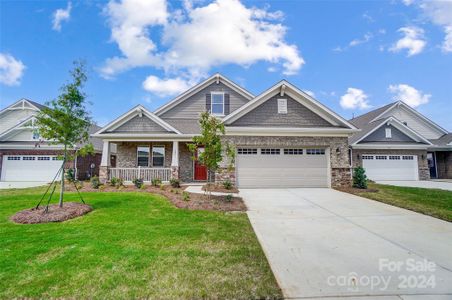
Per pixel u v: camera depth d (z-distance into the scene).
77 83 6.90
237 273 3.37
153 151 15.46
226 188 11.62
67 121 6.83
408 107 21.00
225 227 5.57
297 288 3.03
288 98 12.84
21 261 3.71
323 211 7.28
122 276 3.26
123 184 13.08
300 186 12.31
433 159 20.17
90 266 3.55
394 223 6.02
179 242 4.55
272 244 4.57
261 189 11.81
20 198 8.95
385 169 17.41
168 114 15.94
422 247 4.43
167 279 3.19
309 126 12.67
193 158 9.20
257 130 12.16
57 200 8.50
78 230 5.28
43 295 2.83
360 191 10.84
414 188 12.09
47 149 16.80
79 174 17.22
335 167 12.38
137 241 4.59
